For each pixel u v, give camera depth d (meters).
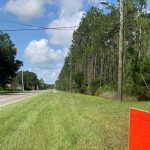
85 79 75.31
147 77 32.69
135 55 34.44
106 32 63.81
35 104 30.25
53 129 14.05
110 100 33.09
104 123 15.82
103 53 72.31
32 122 16.64
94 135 12.55
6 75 97.38
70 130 13.70
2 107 27.95
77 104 28.53
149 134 5.90
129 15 52.09
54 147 10.62
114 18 53.53
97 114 19.95
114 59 70.56
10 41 97.50
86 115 19.45
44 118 18.28
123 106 25.19
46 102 32.97
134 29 54.03
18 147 10.80
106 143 11.18
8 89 130.62
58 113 20.89
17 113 21.55
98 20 64.69
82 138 11.95
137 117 6.61
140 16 52.69
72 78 87.38
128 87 32.69
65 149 10.40
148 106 24.86
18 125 15.68
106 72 76.06
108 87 43.69
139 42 53.28
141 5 52.62
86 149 10.39
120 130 13.75
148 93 32.41
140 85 32.53
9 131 13.93
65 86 108.50
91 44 73.12
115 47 69.50
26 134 13.09
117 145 10.89
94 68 74.50
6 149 10.58
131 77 32.97
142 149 6.24
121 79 29.62
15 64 98.75
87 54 74.12
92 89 57.91
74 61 96.38
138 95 32.47
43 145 11.01
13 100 42.03
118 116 18.78
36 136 12.61
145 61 33.09
